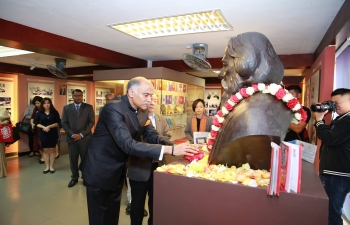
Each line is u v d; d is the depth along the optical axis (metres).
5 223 2.46
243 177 1.21
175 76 4.27
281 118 1.22
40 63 5.61
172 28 2.94
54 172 4.34
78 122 3.69
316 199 1.03
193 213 1.27
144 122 1.90
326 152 2.01
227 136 1.28
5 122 4.04
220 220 1.21
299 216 1.06
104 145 1.71
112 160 1.73
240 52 1.42
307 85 4.38
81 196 3.22
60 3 2.19
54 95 6.55
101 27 2.86
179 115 4.45
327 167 1.97
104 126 1.72
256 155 1.33
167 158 2.85
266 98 1.28
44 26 2.84
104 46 3.77
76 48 3.42
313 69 3.48
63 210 2.78
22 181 3.82
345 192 1.91
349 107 1.89
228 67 1.55
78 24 2.76
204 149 1.73
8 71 5.65
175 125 4.27
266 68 1.37
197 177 1.27
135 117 1.76
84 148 3.68
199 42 3.45
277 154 1.08
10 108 5.64
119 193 1.91
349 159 1.86
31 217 2.60
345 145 1.87
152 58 4.69
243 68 1.39
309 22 2.54
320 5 2.11
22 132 5.43
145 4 2.18
